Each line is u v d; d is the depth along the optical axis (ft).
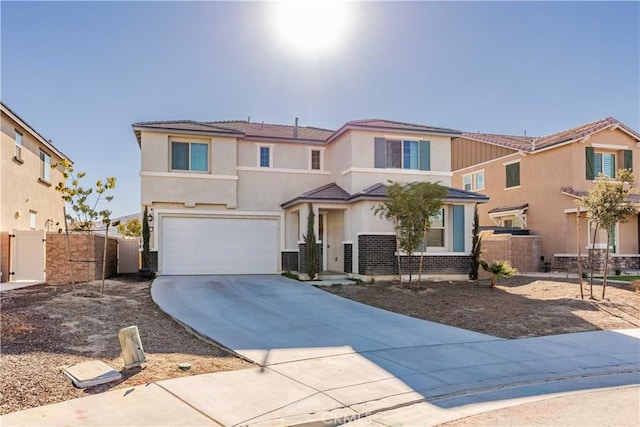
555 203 79.05
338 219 67.62
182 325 35.19
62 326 31.68
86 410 18.85
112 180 47.44
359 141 63.57
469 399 21.65
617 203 47.93
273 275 65.31
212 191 65.36
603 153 78.89
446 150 67.82
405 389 22.67
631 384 24.27
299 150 70.85
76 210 46.65
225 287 52.90
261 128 77.36
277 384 22.82
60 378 22.26
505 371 25.99
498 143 92.94
